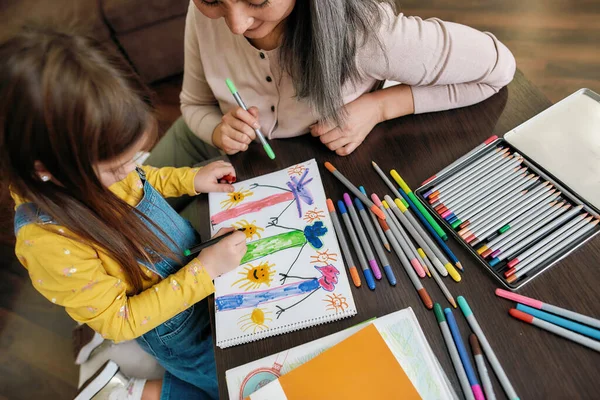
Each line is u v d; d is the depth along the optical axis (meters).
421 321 0.55
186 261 0.71
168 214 0.73
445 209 0.63
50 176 0.52
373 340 0.52
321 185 0.71
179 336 0.78
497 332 0.53
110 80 0.47
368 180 0.70
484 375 0.50
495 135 0.70
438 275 0.58
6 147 0.48
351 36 0.66
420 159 0.71
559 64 1.60
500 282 0.56
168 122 1.78
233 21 0.58
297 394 0.50
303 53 0.68
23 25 0.51
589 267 0.55
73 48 0.47
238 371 0.54
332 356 0.51
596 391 0.47
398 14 0.73
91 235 0.57
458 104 0.75
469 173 0.65
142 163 1.15
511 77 0.75
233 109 0.79
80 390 0.95
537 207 0.60
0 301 1.52
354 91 0.78
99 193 0.54
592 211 0.57
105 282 0.61
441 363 0.52
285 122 0.81
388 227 0.63
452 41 0.70
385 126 0.77
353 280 0.59
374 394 0.49
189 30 0.83
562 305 0.53
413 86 0.77
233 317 0.59
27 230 0.56
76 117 0.46
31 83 0.44
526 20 1.75
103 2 1.65
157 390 0.95
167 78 1.96
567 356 0.50
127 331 0.62
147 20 1.72
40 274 0.58
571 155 0.63
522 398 0.48
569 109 0.69
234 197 0.73
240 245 0.64
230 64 0.79
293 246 0.64
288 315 0.58
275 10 0.58
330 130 0.75
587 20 1.69
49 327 1.45
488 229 0.59
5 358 1.40
